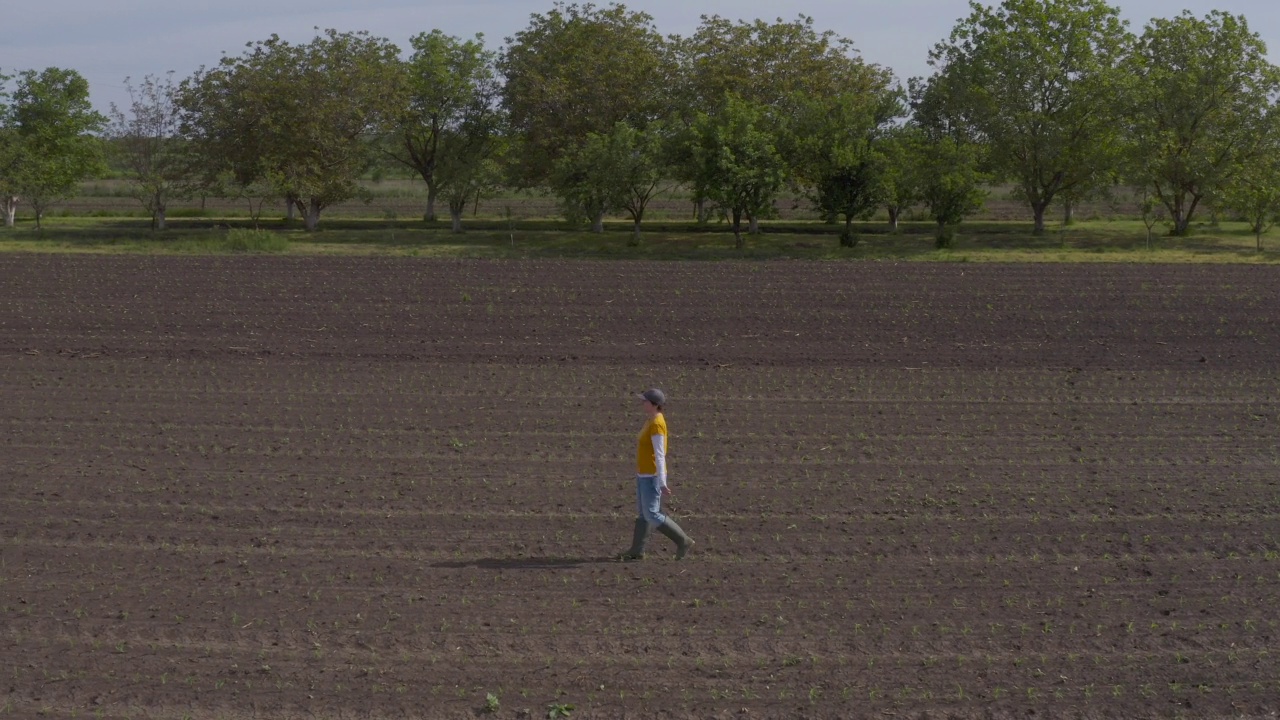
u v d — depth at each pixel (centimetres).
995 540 1090
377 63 5250
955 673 823
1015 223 5388
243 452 1383
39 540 1075
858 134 4294
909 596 954
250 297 2539
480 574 997
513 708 769
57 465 1320
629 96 5141
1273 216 4072
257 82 4941
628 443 1438
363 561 1026
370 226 5419
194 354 1980
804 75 5122
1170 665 838
